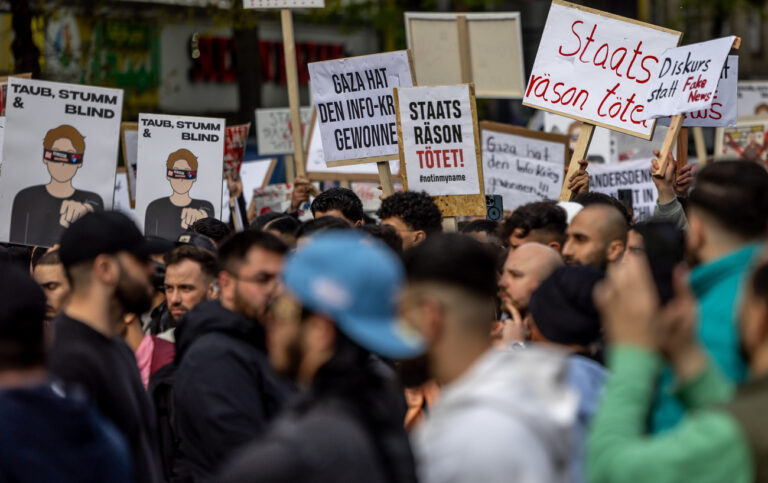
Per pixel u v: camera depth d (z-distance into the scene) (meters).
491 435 4.77
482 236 12.55
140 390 7.71
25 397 5.38
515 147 19.88
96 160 14.29
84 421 5.54
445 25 21.98
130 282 7.24
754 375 5.14
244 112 45.62
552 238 11.12
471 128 13.75
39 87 14.11
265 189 21.08
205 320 8.09
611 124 13.78
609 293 5.22
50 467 5.32
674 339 5.23
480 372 5.05
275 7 17.77
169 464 8.83
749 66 56.06
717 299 6.25
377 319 4.97
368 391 5.02
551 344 7.02
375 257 5.02
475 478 4.73
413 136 13.90
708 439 4.80
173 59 45.50
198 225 14.18
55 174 14.15
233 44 47.69
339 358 4.99
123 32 42.22
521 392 4.93
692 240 6.71
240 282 7.96
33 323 5.57
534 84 14.37
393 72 15.08
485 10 44.94
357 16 42.59
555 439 4.92
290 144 26.06
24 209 14.02
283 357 5.11
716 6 46.59
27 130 14.05
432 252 5.32
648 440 4.94
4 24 40.41
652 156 23.44
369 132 15.22
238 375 7.78
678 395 5.31
